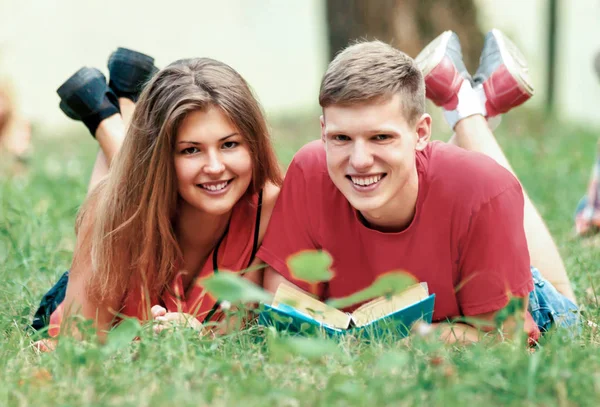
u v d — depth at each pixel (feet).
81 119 19.84
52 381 12.32
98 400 11.51
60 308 16.42
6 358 13.50
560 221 25.89
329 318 14.73
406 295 14.88
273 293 16.37
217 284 10.67
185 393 11.44
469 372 11.87
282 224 16.29
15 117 33.63
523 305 15.02
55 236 22.59
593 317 16.12
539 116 54.70
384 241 15.40
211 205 15.75
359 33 47.37
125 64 20.26
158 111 15.44
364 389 11.59
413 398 11.19
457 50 19.99
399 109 14.34
